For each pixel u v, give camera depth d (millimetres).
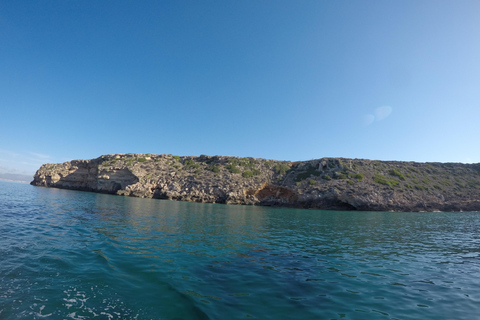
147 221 22141
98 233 15109
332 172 68625
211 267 10000
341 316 6375
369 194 56375
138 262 9867
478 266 11977
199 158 86438
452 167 77000
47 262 9125
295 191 62500
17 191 51906
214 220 26719
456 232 24219
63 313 5730
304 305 6938
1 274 7750
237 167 76750
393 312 6746
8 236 12711
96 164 84375
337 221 31781
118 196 61906
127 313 5922
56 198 40125
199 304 6590
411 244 17266
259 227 23281
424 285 9016
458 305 7344
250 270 9930
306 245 15703
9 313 5586
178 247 13039
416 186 62344
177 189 66688
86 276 8023
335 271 10336
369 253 13977
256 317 6082
